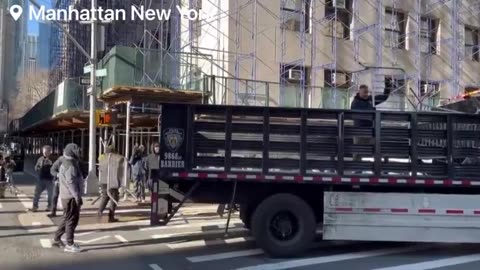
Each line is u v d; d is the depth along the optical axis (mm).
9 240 10352
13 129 58094
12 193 19469
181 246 9953
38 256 8922
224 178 9000
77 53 35094
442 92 28172
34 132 42406
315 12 24250
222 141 9078
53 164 13734
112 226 12156
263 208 9031
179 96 20797
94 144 18500
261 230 8992
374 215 9094
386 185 9102
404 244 10336
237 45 22484
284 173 9000
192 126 9078
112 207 12859
